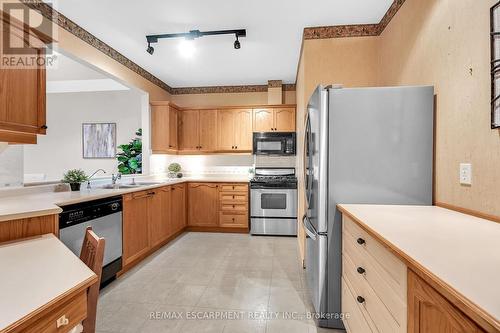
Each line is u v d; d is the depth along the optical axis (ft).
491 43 3.72
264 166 14.90
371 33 8.13
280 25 8.19
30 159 16.56
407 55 6.26
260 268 8.74
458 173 4.53
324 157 5.56
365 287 3.93
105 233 7.36
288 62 11.36
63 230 6.01
